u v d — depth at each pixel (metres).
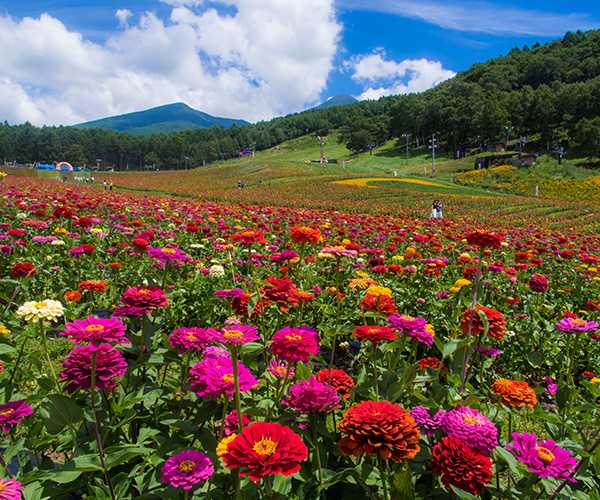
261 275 6.29
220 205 23.23
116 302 5.95
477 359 4.70
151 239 8.02
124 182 83.75
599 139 85.94
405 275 7.26
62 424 1.93
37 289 5.89
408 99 141.62
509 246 13.51
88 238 8.31
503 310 6.00
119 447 1.95
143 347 2.59
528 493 2.06
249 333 1.91
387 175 80.75
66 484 2.18
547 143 105.31
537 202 46.78
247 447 1.54
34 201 14.08
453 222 24.08
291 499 2.06
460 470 1.83
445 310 5.55
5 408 2.37
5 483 1.64
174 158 176.75
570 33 178.50
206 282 6.17
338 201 43.75
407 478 1.90
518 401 2.56
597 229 27.59
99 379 2.03
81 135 175.75
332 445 2.39
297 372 2.52
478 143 121.00
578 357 5.31
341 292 6.14
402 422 1.81
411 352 3.13
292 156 181.38
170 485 1.93
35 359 2.81
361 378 2.90
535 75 149.12
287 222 15.39
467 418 2.06
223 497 2.12
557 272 9.84
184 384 2.52
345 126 156.25
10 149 162.25
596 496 2.11
